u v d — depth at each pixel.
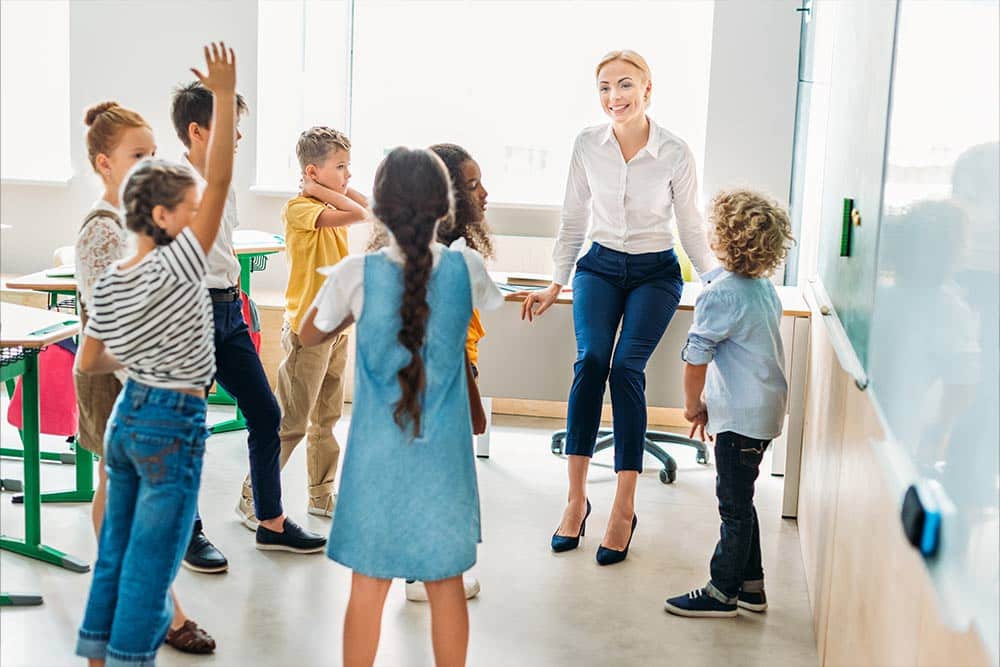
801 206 5.24
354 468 2.54
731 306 3.29
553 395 4.68
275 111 6.09
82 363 2.57
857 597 2.51
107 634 2.60
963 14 1.74
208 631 3.20
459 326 2.54
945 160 1.80
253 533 3.96
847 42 3.52
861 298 2.72
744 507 3.39
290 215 3.83
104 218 2.82
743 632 3.37
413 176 2.47
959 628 1.48
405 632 3.27
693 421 3.49
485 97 6.02
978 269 1.54
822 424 3.56
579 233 4.16
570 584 3.66
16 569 3.55
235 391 3.61
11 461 4.65
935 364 1.76
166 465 2.51
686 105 5.93
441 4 5.97
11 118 6.43
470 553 2.59
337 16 5.98
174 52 6.04
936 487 1.66
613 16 5.90
